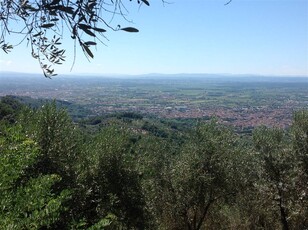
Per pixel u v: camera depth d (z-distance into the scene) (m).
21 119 12.43
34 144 8.11
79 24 1.91
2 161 6.18
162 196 16.02
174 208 15.79
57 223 9.93
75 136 12.73
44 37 2.44
